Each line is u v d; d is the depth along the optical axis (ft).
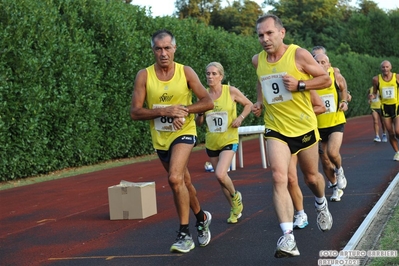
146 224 41.65
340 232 35.22
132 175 75.10
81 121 84.02
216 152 41.47
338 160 45.50
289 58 29.73
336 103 45.93
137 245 35.27
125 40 92.43
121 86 93.04
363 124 176.35
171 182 31.04
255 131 74.74
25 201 57.57
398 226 34.12
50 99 78.48
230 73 128.88
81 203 54.13
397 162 68.59
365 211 41.19
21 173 75.46
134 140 98.43
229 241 34.73
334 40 350.02
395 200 43.11
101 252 34.19
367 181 54.65
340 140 45.60
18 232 42.14
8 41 70.79
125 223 42.70
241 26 305.32
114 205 44.24
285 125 29.99
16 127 72.59
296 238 34.19
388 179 55.11
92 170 84.12
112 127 92.12
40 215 48.93
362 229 33.17
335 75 46.26
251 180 62.95
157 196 54.85
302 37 357.61
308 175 31.50
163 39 30.89
